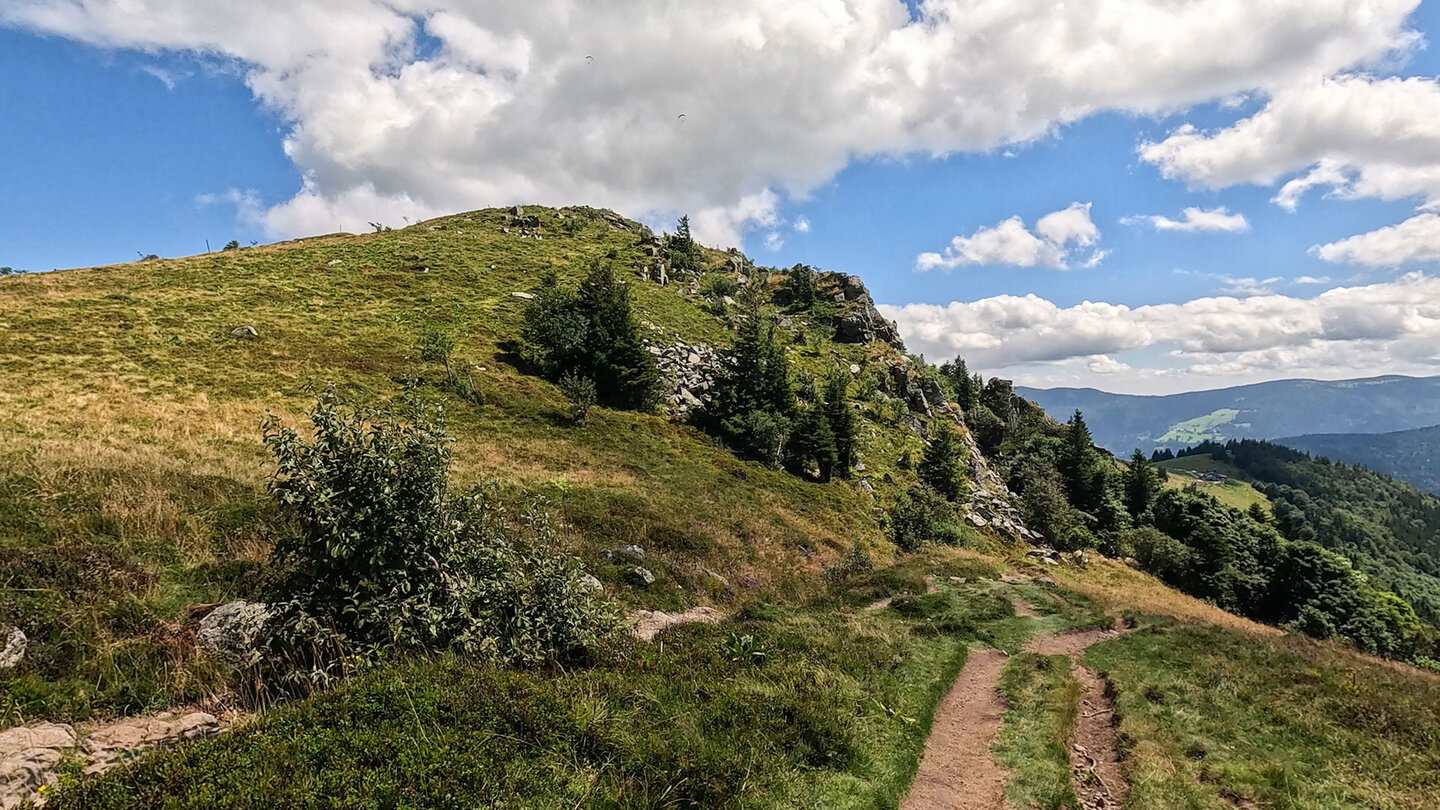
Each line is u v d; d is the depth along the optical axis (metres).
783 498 47.44
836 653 13.64
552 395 51.84
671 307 84.69
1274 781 9.99
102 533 11.61
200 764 5.20
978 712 13.01
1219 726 12.17
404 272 73.06
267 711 7.15
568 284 78.12
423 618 8.37
